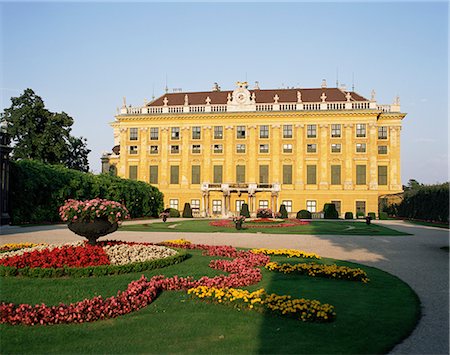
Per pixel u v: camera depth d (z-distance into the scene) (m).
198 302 12.70
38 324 10.60
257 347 9.30
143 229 41.94
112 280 15.16
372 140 73.88
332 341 9.67
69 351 9.05
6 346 9.24
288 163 76.06
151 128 80.19
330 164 74.94
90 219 19.62
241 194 76.88
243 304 12.20
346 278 16.36
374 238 33.56
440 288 15.30
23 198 45.28
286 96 81.00
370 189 73.56
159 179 79.25
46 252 17.45
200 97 84.25
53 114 71.62
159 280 14.52
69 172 53.81
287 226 45.84
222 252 22.31
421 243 30.08
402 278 17.19
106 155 91.94
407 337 10.14
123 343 9.49
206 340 9.70
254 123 77.12
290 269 17.58
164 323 10.82
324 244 29.17
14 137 69.75
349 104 74.81
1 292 13.34
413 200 64.38
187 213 73.19
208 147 78.06
